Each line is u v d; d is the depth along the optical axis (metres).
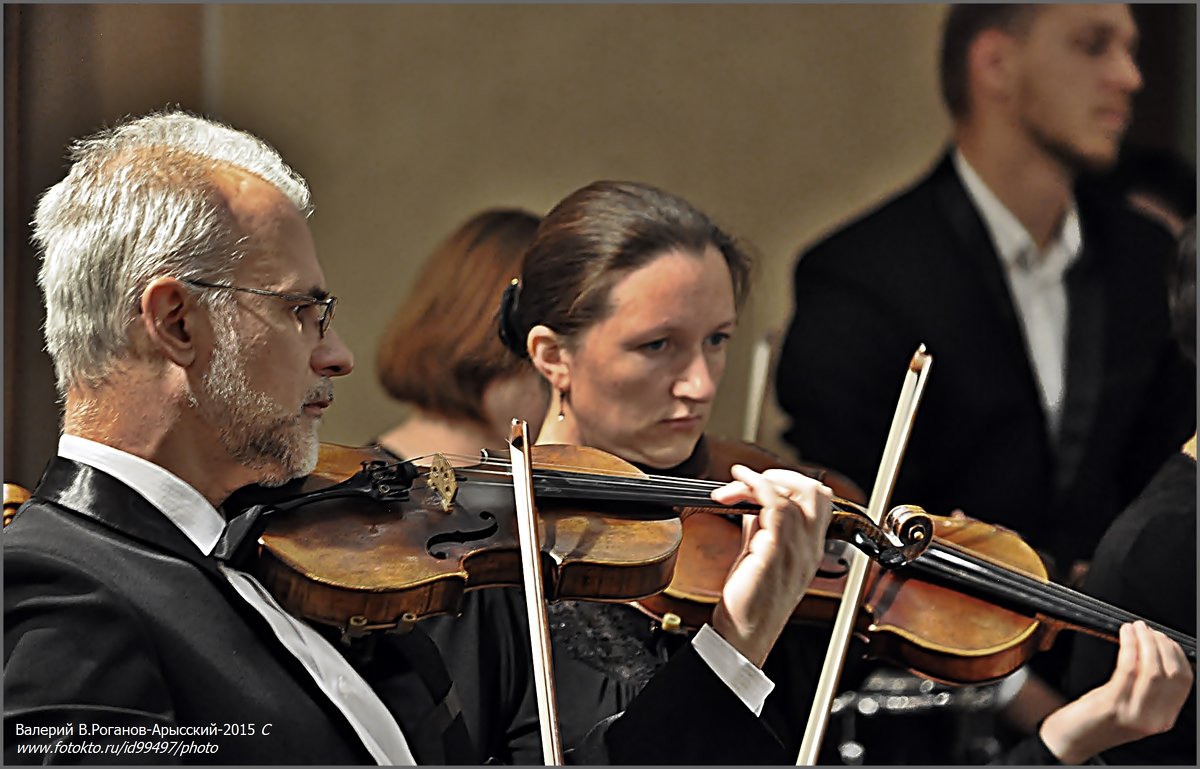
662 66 11.45
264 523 6.03
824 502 6.66
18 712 5.11
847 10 11.70
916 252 11.54
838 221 11.58
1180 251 11.64
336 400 9.79
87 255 5.75
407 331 9.70
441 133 10.91
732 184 11.62
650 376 7.65
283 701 5.63
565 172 11.38
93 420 5.86
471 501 6.70
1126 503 11.38
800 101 11.65
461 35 10.99
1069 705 8.48
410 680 6.31
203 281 5.76
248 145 6.15
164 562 5.65
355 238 10.64
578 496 6.90
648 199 7.96
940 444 11.34
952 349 11.39
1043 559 10.48
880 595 7.71
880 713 9.40
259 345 5.85
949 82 11.76
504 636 7.02
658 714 6.31
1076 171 11.75
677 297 7.66
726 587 6.58
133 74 9.96
